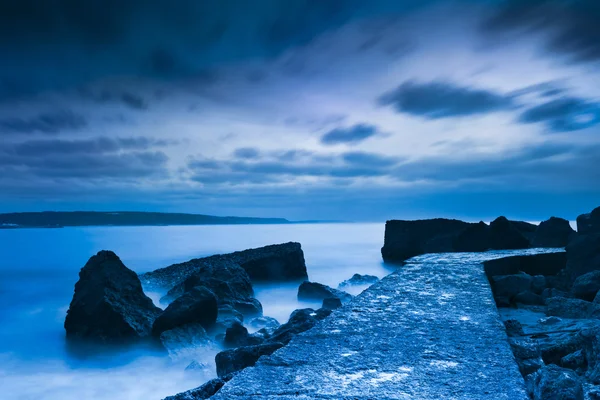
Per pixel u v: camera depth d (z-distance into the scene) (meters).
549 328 6.68
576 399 3.04
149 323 12.49
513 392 3.05
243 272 18.41
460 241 21.55
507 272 11.49
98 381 10.31
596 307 7.19
